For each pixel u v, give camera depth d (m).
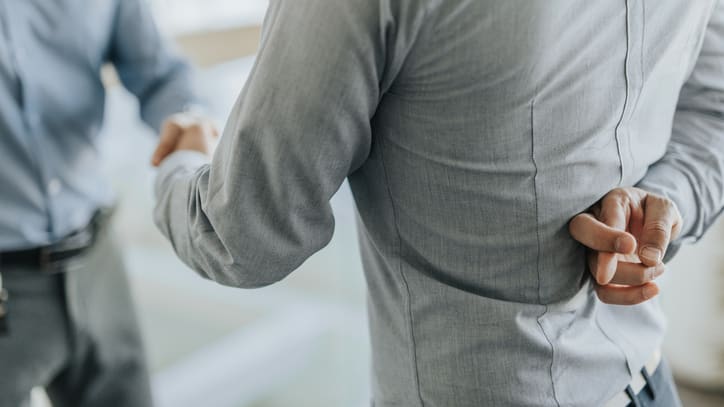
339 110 0.61
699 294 1.35
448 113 0.63
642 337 0.81
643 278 0.69
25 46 1.17
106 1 1.25
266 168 0.63
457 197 0.68
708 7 0.73
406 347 0.75
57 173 1.25
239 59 1.99
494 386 0.71
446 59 0.61
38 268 1.25
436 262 0.71
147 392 1.47
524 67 0.60
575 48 0.62
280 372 2.48
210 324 2.65
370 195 0.73
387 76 0.62
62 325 1.29
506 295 0.72
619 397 0.79
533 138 0.64
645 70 0.68
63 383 1.37
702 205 0.79
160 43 1.36
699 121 0.83
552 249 0.70
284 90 0.61
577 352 0.73
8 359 1.24
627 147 0.71
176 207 0.78
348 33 0.59
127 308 1.42
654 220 0.69
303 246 0.69
